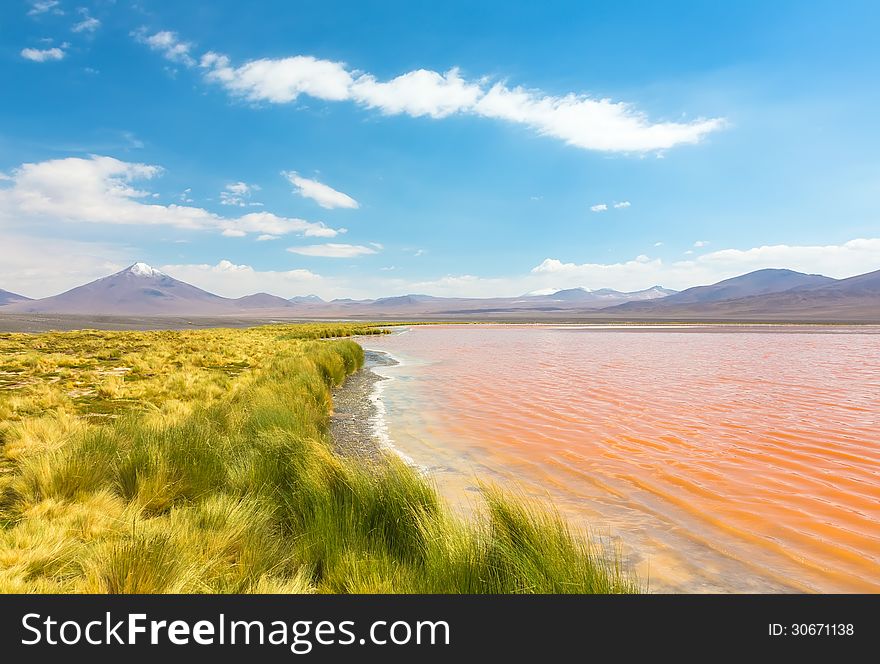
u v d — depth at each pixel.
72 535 4.64
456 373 20.62
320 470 6.06
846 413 11.69
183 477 6.16
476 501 6.64
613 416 11.73
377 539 4.86
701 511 6.23
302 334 47.38
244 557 4.29
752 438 9.59
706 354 27.98
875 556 5.02
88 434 7.14
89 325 66.25
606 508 6.38
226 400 11.85
